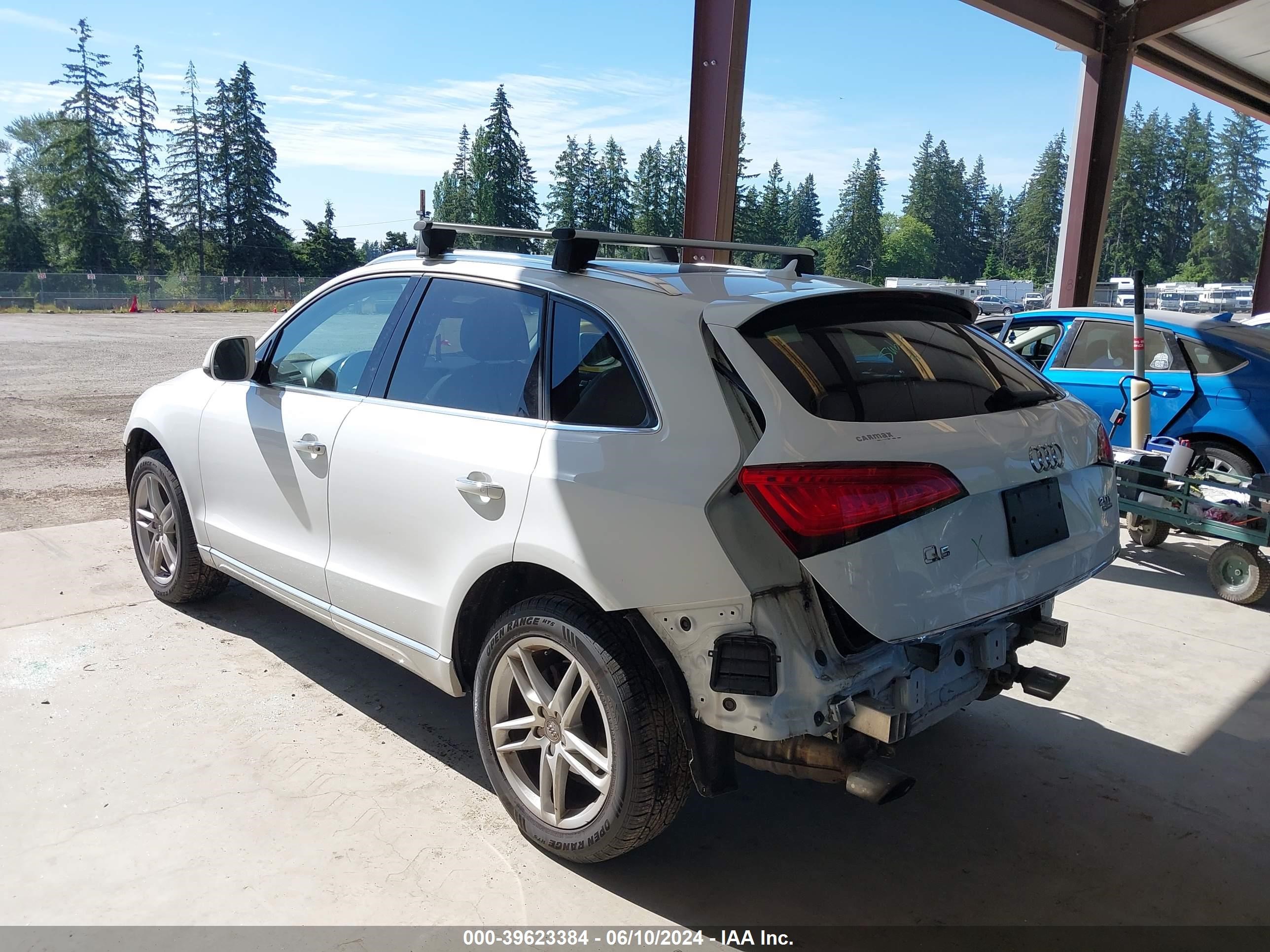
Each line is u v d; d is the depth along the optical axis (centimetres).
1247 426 641
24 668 379
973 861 279
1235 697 400
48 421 1044
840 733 232
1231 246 9569
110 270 8300
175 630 426
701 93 750
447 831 283
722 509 224
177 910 241
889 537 217
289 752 324
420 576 298
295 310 382
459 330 307
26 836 269
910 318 276
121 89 8381
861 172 9694
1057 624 283
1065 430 274
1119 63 1177
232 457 383
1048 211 11100
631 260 319
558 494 251
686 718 233
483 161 9375
